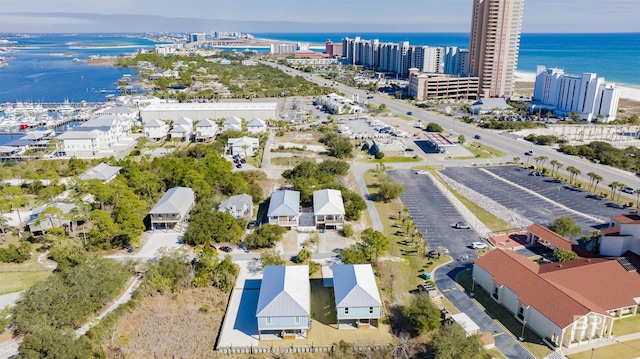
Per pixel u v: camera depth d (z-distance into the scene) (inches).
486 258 3558.1
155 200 4980.3
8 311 3011.8
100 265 3415.4
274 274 3331.7
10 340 2812.5
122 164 5984.3
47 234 4116.6
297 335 2967.5
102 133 7273.6
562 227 4254.4
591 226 4601.4
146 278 3444.9
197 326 3046.3
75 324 2962.6
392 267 3794.3
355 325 3080.7
